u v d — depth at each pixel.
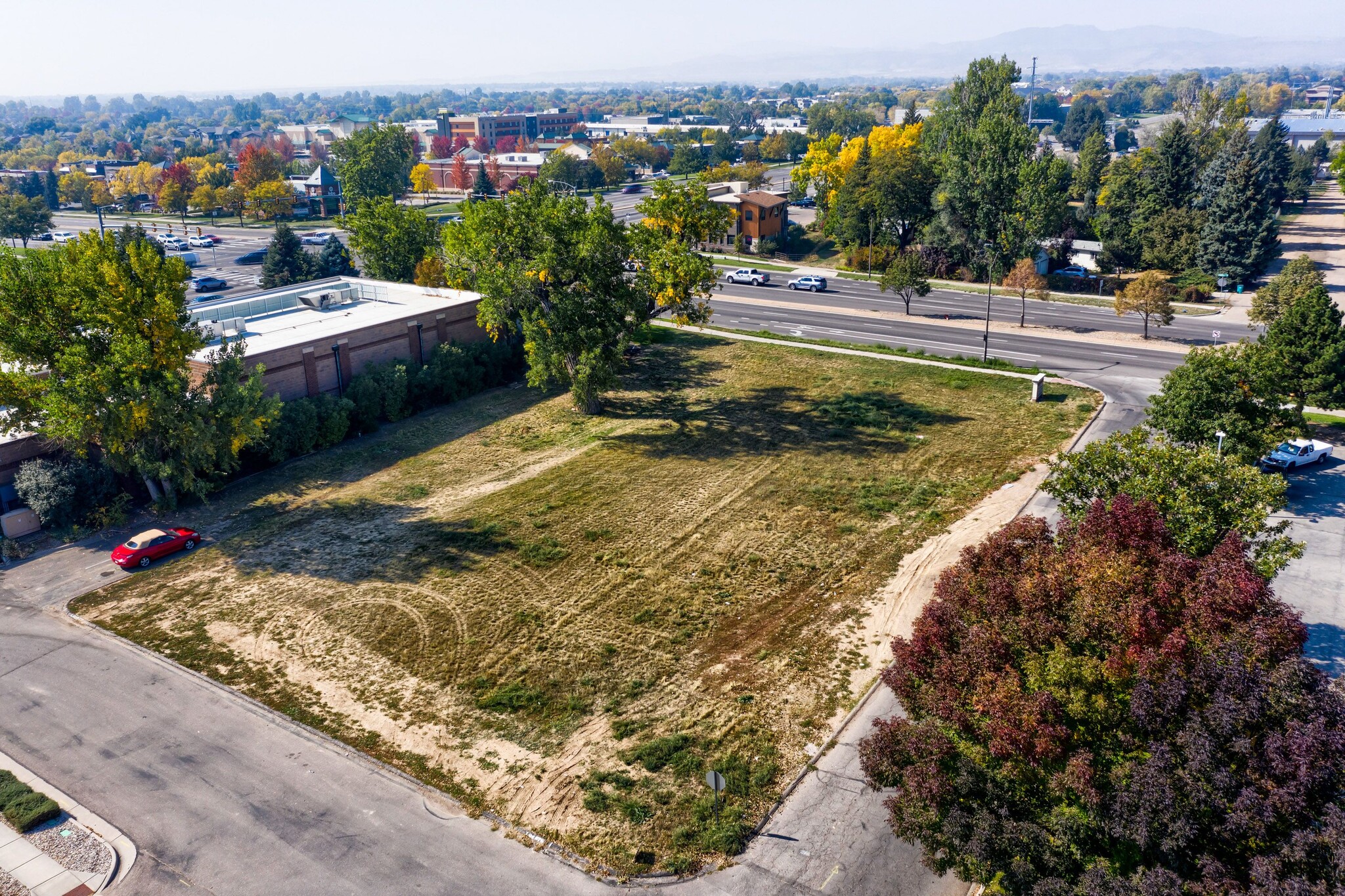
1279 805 15.83
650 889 22.00
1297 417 39.50
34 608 35.81
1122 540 22.09
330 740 27.77
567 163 189.25
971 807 18.86
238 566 38.81
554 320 52.75
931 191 103.81
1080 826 17.77
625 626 33.62
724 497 44.66
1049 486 29.88
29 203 144.88
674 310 58.59
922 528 40.66
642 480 46.91
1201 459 27.00
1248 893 15.54
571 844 23.53
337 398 53.88
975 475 46.22
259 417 43.16
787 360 67.88
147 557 39.25
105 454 42.38
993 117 95.25
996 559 23.34
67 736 28.03
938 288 94.56
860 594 35.38
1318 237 117.00
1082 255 101.00
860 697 29.09
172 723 28.61
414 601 35.66
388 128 173.75
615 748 27.12
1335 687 19.56
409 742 27.62
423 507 44.56
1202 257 90.19
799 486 45.59
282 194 166.75
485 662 31.56
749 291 95.25
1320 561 36.41
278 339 55.19
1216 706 16.97
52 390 39.22
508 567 38.12
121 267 40.69
